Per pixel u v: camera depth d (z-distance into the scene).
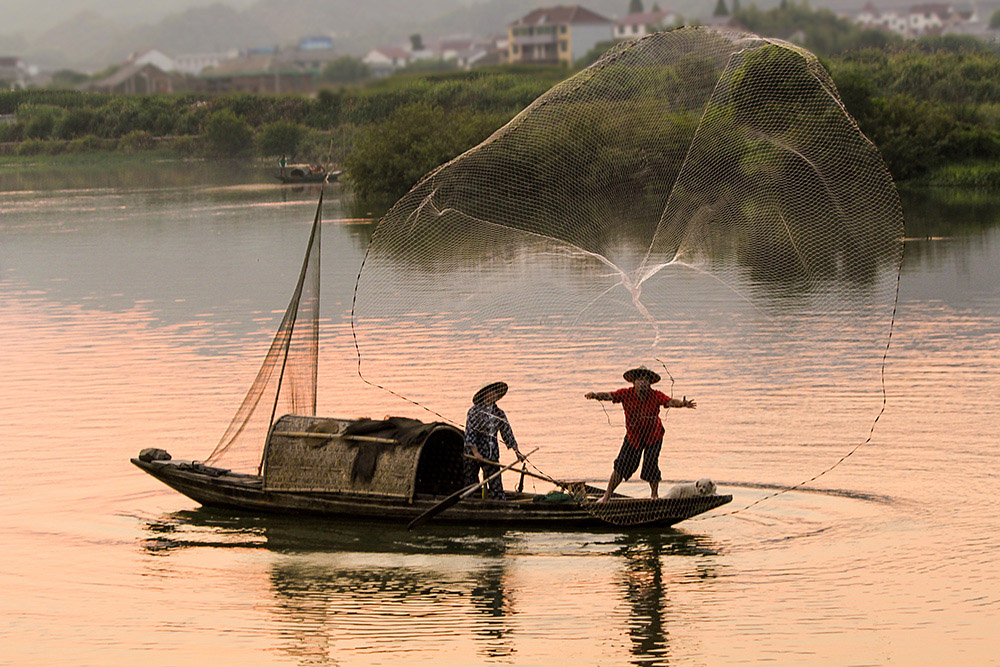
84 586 23.28
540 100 34.44
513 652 20.08
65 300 59.50
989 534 24.59
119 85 192.88
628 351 40.19
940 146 115.81
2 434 34.06
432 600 22.39
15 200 130.25
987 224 82.56
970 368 38.72
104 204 122.44
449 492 28.27
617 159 35.03
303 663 19.70
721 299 46.84
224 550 25.22
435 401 35.34
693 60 29.30
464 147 111.88
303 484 27.17
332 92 139.25
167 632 21.17
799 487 27.64
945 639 20.12
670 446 29.84
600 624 21.14
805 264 27.61
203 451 32.19
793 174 26.80
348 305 54.56
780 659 19.58
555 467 29.86
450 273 39.91
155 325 51.62
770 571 23.28
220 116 165.50
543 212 39.00
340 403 36.00
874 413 27.92
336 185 140.88
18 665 19.92
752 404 31.52
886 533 24.89
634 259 42.47
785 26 158.88
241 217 104.25
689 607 21.69
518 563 24.20
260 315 53.47
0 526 26.72
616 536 25.66
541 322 43.75
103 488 29.30
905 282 57.84
